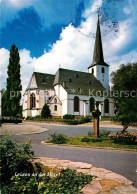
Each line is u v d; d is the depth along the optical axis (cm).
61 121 3641
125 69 4706
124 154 1063
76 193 451
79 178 548
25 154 568
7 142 564
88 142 1453
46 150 1147
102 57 6456
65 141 1491
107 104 5691
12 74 5162
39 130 2425
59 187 477
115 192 468
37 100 5425
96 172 637
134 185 546
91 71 6488
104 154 1048
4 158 520
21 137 1792
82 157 948
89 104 5384
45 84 5778
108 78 6400
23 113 5984
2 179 506
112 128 2767
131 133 1456
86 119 4053
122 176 602
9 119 3309
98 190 478
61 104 5278
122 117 3388
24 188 450
